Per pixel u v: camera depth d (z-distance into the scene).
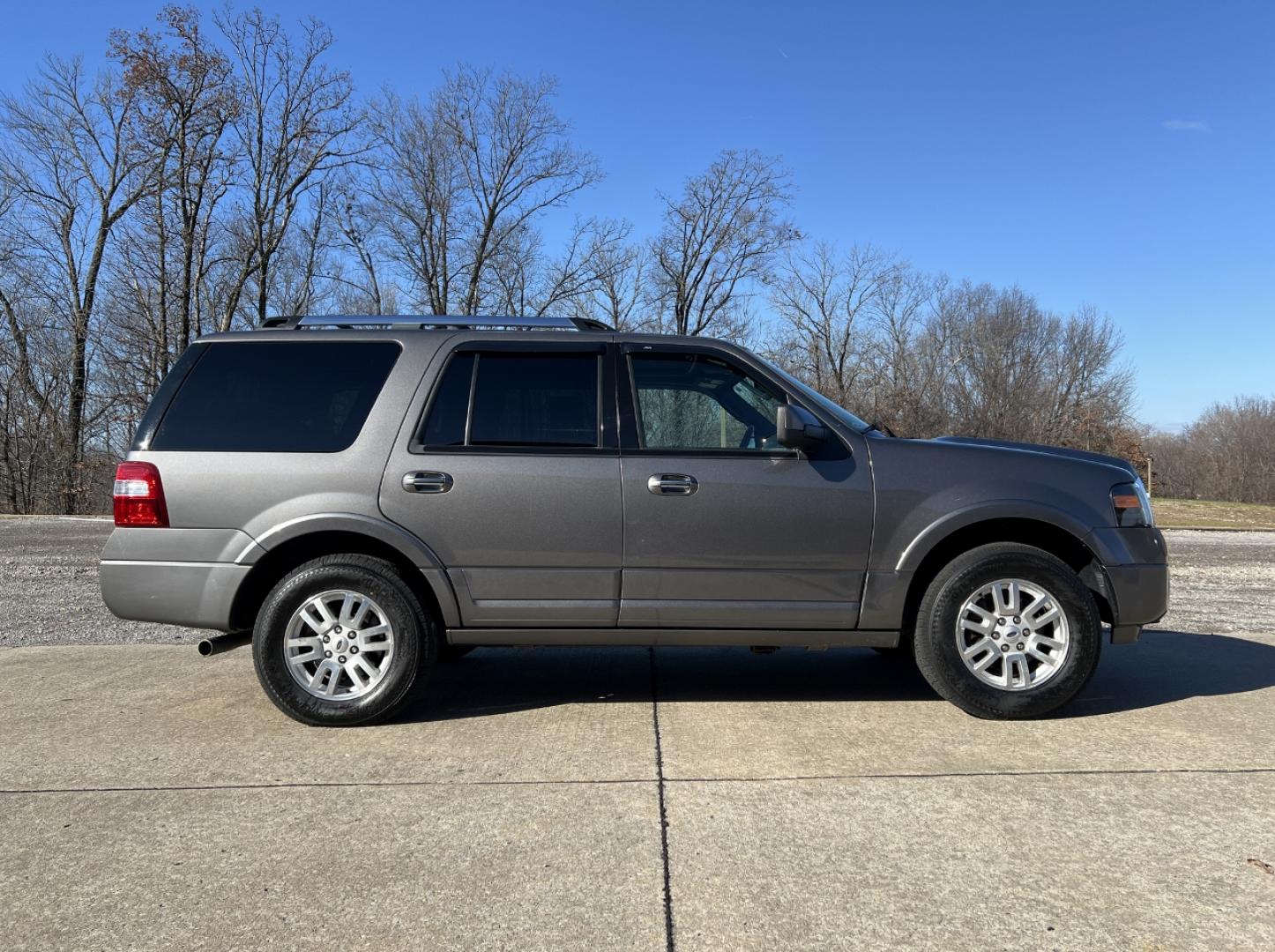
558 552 4.28
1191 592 8.60
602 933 2.46
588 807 3.29
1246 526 19.23
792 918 2.53
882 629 4.35
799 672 5.40
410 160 34.28
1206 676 5.19
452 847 2.98
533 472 4.27
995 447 4.51
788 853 2.92
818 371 40.00
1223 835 3.04
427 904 2.61
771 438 4.41
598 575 4.29
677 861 2.87
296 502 4.26
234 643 4.36
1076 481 4.34
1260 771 3.62
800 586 4.31
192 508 4.27
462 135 34.25
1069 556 4.53
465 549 4.28
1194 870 2.79
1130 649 5.94
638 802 3.34
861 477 4.30
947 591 4.25
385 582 4.23
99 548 11.98
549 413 4.39
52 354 29.02
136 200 28.94
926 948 2.38
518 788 3.49
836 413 4.53
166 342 29.81
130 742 4.06
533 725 4.32
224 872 2.82
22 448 29.48
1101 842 2.99
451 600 4.29
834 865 2.84
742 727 4.25
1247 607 7.67
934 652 4.27
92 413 29.52
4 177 28.06
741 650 6.05
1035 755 3.83
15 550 11.77
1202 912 2.54
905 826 3.12
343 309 34.25
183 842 3.03
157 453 4.32
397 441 4.31
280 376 4.45
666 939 2.43
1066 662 4.24
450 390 4.41
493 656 5.87
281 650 4.24
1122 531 4.32
